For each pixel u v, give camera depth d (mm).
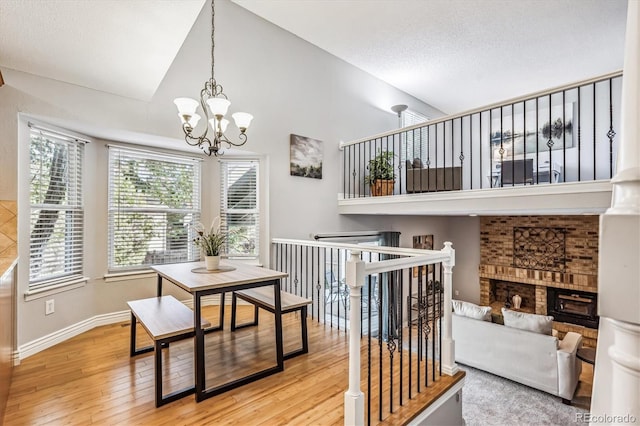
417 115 6926
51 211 3053
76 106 2916
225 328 3363
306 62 4781
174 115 3516
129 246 3691
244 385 2258
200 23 3738
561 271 5977
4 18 2018
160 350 2004
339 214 5160
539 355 3480
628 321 424
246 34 4117
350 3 3928
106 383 2271
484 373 4105
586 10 3957
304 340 2781
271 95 4348
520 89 6398
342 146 5191
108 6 1949
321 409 1993
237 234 4359
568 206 2857
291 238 4512
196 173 4219
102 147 3514
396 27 4395
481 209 3445
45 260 2994
